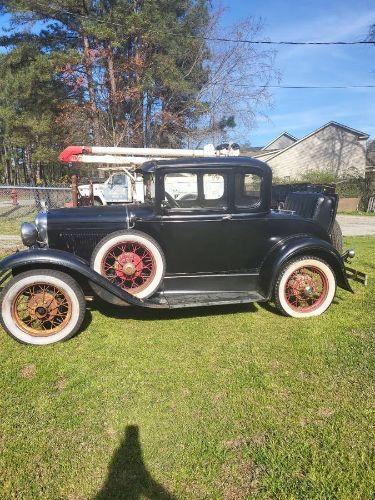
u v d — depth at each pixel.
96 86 20.38
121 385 3.05
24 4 19.36
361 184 19.97
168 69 20.66
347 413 2.70
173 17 20.84
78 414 2.71
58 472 2.23
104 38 18.70
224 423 2.61
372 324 4.12
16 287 3.63
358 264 6.70
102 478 2.19
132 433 2.52
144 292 4.03
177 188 4.03
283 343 3.72
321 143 30.30
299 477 2.18
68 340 3.80
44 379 3.14
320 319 4.27
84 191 12.06
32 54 20.86
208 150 6.66
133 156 8.23
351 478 2.17
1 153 53.84
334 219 5.09
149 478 2.18
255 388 2.99
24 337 3.69
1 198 20.59
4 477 2.20
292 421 2.62
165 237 4.09
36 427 2.59
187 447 2.40
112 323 4.21
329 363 3.34
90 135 21.88
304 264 4.24
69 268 3.71
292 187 6.29
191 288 4.24
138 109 21.39
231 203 4.11
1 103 26.34
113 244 3.96
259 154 33.84
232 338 3.84
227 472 2.22
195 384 3.05
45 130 22.19
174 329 4.05
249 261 4.27
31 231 4.08
